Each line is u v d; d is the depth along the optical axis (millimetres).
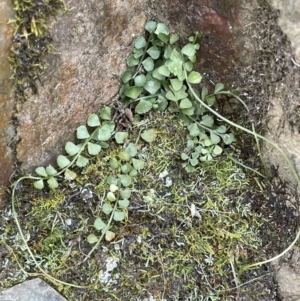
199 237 299
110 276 290
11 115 263
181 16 290
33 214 288
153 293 292
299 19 253
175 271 295
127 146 299
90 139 293
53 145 286
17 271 282
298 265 295
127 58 294
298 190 286
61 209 291
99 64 284
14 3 238
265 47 271
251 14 267
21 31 246
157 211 297
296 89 266
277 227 298
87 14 264
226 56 286
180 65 289
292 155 283
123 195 292
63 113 281
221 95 299
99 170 296
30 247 285
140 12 287
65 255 287
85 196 293
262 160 297
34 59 256
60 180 291
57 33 258
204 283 298
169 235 296
